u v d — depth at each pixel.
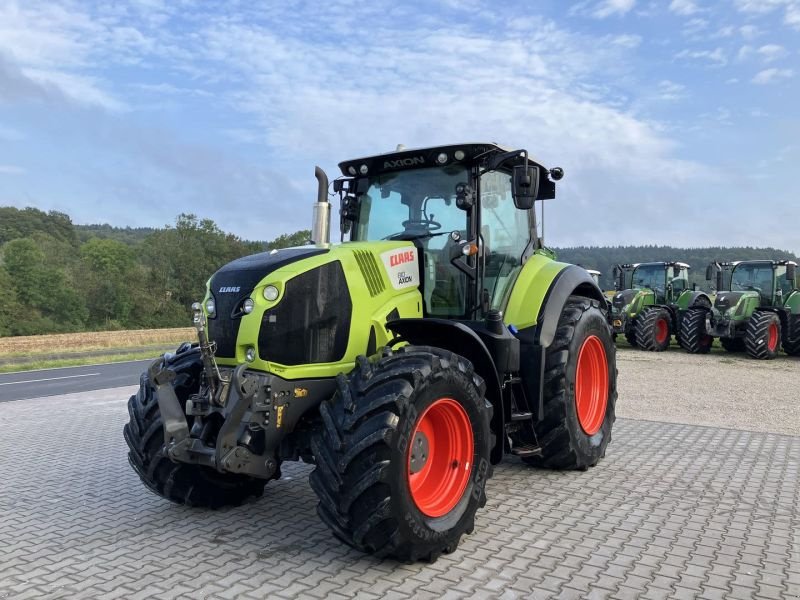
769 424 7.62
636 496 4.71
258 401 3.56
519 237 5.51
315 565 3.52
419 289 4.73
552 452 5.19
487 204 4.98
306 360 3.80
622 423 7.58
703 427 7.30
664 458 5.86
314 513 4.47
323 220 4.40
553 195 5.86
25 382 14.62
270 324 3.68
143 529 4.15
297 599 3.10
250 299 3.74
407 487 3.33
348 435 3.30
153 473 4.20
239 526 4.20
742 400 9.36
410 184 5.00
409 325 4.03
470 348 4.22
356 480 3.24
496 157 4.64
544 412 5.12
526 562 3.53
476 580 3.30
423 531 3.39
